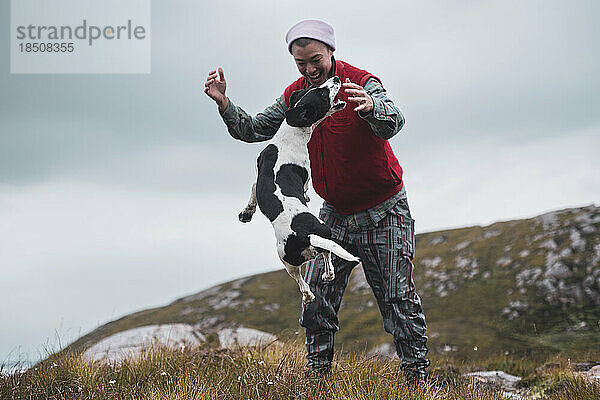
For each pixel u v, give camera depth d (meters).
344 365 5.00
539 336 17.92
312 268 4.58
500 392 4.96
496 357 7.88
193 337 7.27
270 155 3.61
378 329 20.22
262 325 22.59
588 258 22.30
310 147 4.34
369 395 4.16
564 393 4.98
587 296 20.17
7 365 5.02
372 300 23.41
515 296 21.31
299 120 3.57
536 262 23.25
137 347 6.61
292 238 3.31
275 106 4.45
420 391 4.33
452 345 17.56
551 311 19.86
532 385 5.98
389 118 3.68
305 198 3.64
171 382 4.58
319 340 4.65
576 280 21.20
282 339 6.39
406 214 4.57
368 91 3.99
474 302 21.94
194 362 5.30
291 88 4.44
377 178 4.34
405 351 4.59
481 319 20.20
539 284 21.56
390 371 4.77
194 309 25.55
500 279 23.23
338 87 3.65
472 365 7.25
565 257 22.77
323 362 4.64
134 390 4.54
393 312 4.57
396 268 4.50
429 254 27.75
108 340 7.11
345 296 24.78
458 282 24.12
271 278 28.02
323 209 4.70
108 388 4.70
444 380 5.70
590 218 25.25
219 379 4.67
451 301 22.53
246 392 4.38
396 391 4.25
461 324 19.81
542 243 24.70
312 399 4.22
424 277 25.59
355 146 4.18
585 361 7.14
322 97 3.58
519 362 7.32
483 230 28.48
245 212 3.86
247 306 24.73
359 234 4.55
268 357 5.54
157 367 5.20
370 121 3.68
